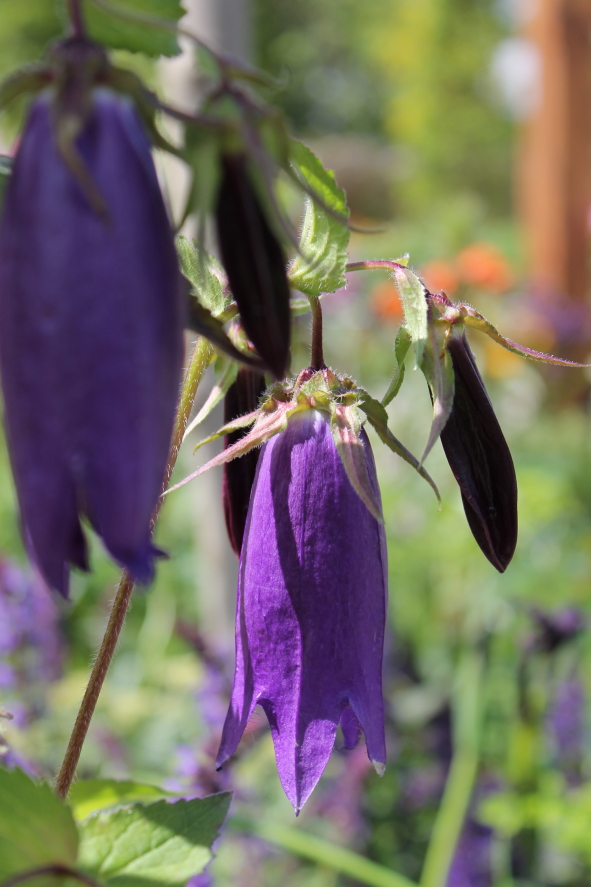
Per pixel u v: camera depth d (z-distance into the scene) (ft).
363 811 2.06
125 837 1.03
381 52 18.57
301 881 1.96
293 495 1.07
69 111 0.89
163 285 0.91
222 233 0.94
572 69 6.25
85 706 1.10
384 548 1.08
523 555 3.17
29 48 15.67
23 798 1.01
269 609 1.06
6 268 0.90
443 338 1.08
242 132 0.92
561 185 6.33
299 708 1.05
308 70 23.39
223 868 1.84
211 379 2.07
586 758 2.04
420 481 3.79
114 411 0.89
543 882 1.85
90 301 0.89
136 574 0.89
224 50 2.15
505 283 4.05
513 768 1.91
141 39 0.98
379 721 1.05
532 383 4.43
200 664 1.94
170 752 2.21
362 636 1.06
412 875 2.04
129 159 0.90
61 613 2.11
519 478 3.57
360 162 14.58
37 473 0.89
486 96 17.58
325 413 1.08
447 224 4.80
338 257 1.07
